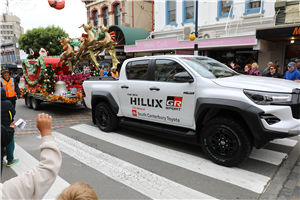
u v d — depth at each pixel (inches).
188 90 158.7
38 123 56.0
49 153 53.3
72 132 233.8
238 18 484.4
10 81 281.4
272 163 151.3
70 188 42.8
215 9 517.7
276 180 129.6
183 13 574.6
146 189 124.0
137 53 740.0
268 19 438.0
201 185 126.5
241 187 123.1
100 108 230.7
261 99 130.0
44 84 334.6
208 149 152.9
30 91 364.8
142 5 812.6
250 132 138.2
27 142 210.2
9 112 130.3
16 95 307.6
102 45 284.4
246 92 134.3
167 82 174.2
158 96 178.4
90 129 243.9
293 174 135.9
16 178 48.1
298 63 298.5
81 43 295.3
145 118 193.3
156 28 642.8
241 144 136.7
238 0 480.7
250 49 488.4
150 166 151.9
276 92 129.4
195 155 168.7
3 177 143.6
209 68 174.7
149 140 204.7
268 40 425.1
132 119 212.5
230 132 139.6
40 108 365.7
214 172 140.7
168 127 179.8
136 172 143.9
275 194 115.9
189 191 121.0
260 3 452.4
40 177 49.4
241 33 461.4
